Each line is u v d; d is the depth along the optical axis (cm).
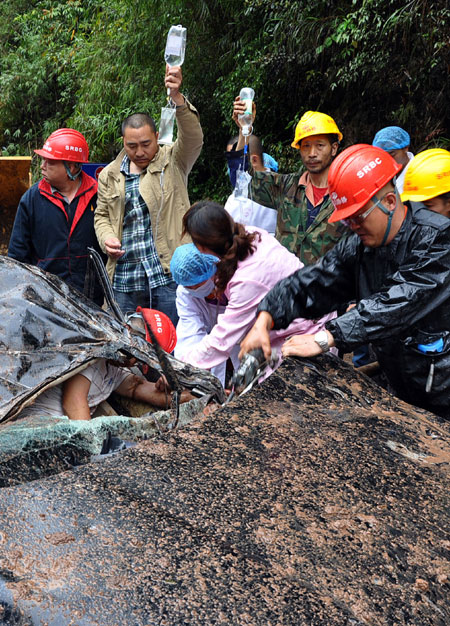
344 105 866
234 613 133
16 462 200
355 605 143
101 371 285
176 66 404
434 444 211
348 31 770
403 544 163
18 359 253
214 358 305
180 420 243
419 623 143
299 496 173
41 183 442
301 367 238
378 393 236
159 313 297
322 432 205
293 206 419
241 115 419
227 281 293
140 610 131
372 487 182
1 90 1564
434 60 699
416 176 297
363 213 232
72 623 128
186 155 438
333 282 259
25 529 147
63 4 1582
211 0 1019
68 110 1497
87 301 289
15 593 131
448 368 241
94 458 206
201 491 169
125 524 152
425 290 228
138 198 436
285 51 858
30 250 454
